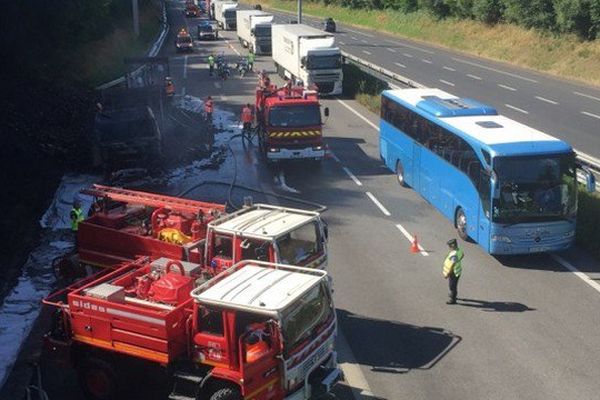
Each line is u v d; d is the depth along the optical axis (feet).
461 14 230.89
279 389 34.45
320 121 88.53
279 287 35.58
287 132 87.92
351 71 150.20
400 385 41.06
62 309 40.16
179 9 426.10
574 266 59.41
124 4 249.14
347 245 64.59
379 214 73.56
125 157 88.17
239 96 144.25
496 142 59.77
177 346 36.55
